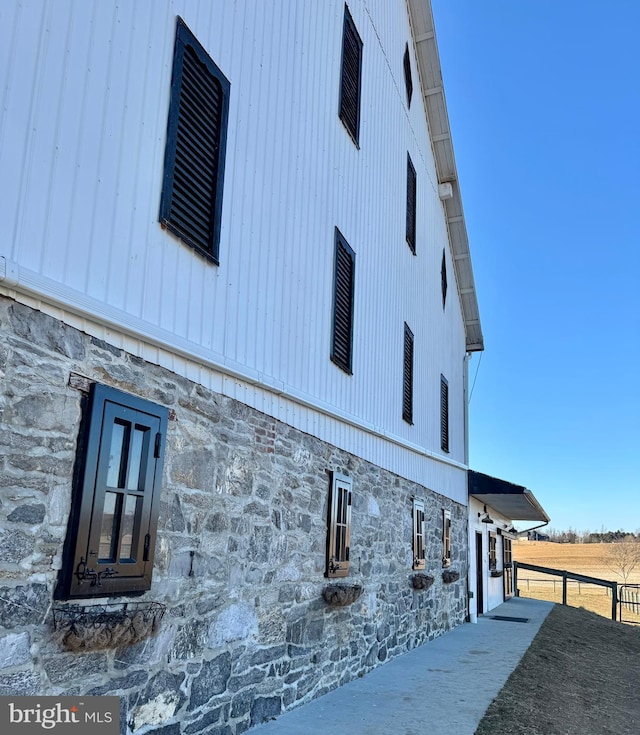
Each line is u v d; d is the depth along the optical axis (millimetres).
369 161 8547
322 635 6184
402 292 10016
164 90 4207
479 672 7891
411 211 10938
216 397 4672
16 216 3088
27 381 3102
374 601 7766
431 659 8594
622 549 50000
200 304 4531
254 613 4953
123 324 3703
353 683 6828
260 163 5469
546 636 11984
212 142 4762
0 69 3020
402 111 10453
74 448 3344
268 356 5469
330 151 7121
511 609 17312
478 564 15391
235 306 4980
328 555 6328
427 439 11242
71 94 3451
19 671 2945
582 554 55500
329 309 6887
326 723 5230
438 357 12648
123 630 3402
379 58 9258
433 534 11016
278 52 5891
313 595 6008
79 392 3412
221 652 4500
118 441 3668
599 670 9633
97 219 3605
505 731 5574
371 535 7812
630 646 13141
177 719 3994
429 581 9898
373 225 8633
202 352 4438
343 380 7242
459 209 14047
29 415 3096
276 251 5699
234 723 4637
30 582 3027
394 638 8500
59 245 3336
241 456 4926
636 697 8180
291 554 5613
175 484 4117
